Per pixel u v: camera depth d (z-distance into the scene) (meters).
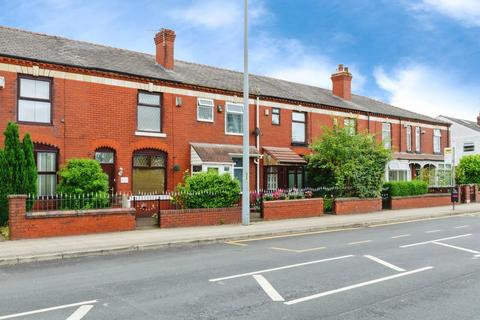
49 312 6.39
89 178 15.82
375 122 29.77
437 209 25.16
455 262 10.02
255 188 22.64
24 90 16.23
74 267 9.73
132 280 8.39
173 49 21.84
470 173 32.22
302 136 25.59
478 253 11.23
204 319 6.05
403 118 31.95
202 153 19.95
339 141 22.44
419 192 26.83
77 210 13.93
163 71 21.00
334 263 9.93
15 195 12.67
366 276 8.61
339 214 21.55
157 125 19.75
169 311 6.41
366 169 22.89
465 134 44.81
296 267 9.50
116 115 18.33
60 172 16.02
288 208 19.56
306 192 22.30
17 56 15.86
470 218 21.34
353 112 28.14
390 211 23.75
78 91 17.38
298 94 26.42
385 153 23.22
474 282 8.16
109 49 21.56
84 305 6.74
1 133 15.52
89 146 17.53
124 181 18.39
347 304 6.75
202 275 8.77
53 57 17.20
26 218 12.91
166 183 19.75
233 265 9.80
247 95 17.00
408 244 12.84
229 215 17.41
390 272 8.97
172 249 12.27
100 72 17.92
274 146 23.88
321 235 15.26
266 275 8.71
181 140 20.31
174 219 15.88
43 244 11.96
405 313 6.32
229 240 14.06
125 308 6.58
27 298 7.16
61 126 16.89
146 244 12.30
